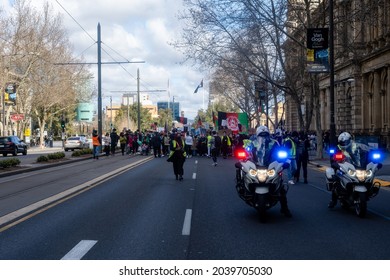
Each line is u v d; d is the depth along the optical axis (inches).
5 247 286.4
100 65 1518.2
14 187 608.1
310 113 1278.3
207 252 278.7
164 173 802.2
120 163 1075.9
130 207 439.5
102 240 306.2
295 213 418.0
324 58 932.0
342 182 407.5
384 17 1301.7
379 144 999.0
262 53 1230.3
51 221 369.4
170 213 408.8
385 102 1454.2
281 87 1230.3
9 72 1957.4
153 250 281.6
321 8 1141.7
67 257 264.5
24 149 1658.5
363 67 1572.3
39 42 1961.1
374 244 301.3
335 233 334.0
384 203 483.5
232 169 904.9
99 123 1546.5
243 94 2431.1
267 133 390.3
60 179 708.0
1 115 2466.8
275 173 368.2
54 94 2250.2
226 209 432.1
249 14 1116.5
